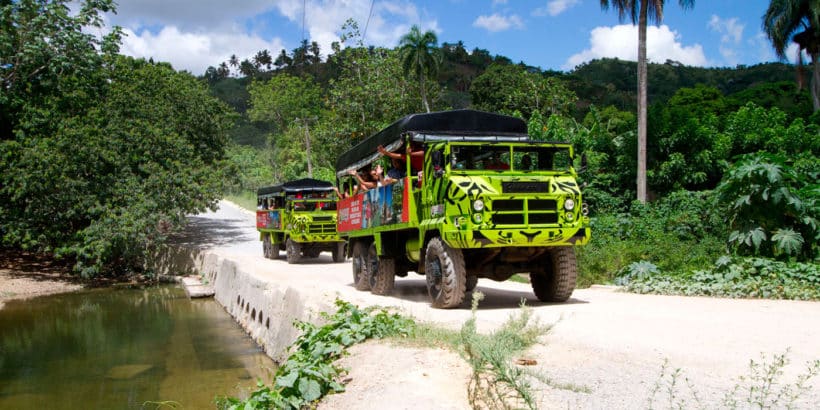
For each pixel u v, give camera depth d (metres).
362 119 47.97
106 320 18.00
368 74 48.56
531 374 4.94
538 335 6.16
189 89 38.59
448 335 6.89
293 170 64.38
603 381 5.21
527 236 9.63
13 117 28.27
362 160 14.05
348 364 6.69
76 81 29.62
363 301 10.69
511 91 53.47
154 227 27.31
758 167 11.68
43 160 24.58
